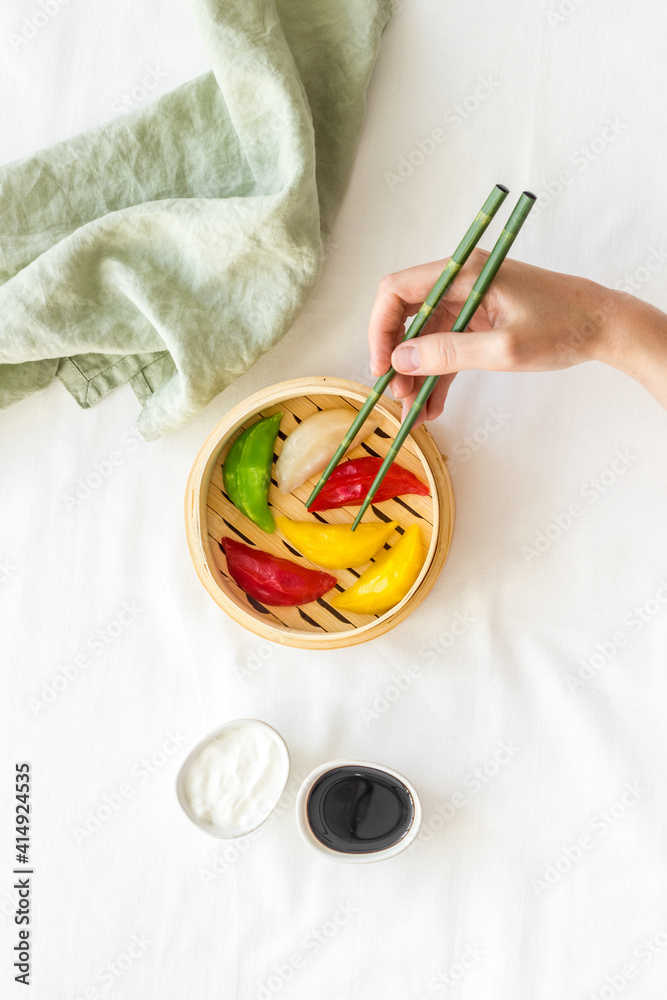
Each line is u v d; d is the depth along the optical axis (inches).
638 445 33.9
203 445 33.7
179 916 34.5
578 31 33.7
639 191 33.8
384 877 34.3
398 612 32.3
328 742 34.3
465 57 33.9
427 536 33.0
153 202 32.3
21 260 33.8
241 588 33.4
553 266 33.9
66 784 34.8
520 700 34.1
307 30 33.0
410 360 29.4
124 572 34.7
